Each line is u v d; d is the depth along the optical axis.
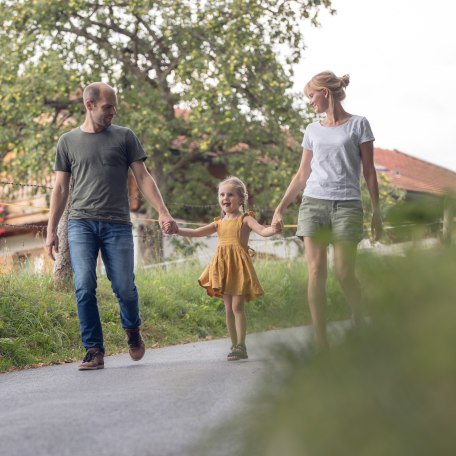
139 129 24.83
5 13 25.80
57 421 4.12
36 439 3.63
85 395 5.23
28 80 25.59
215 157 28.28
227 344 9.16
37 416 4.36
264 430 1.26
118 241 7.39
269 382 1.28
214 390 4.57
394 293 1.20
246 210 7.74
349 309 1.36
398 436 1.11
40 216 30.98
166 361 7.61
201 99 24.95
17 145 25.89
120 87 26.97
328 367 1.23
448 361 1.11
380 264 1.23
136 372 6.62
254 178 26.06
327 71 6.53
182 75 25.52
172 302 12.29
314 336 1.33
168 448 3.18
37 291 10.63
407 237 1.27
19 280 10.92
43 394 5.51
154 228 17.61
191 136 27.06
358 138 6.43
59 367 7.96
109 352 9.59
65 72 25.09
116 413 4.25
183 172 28.67
